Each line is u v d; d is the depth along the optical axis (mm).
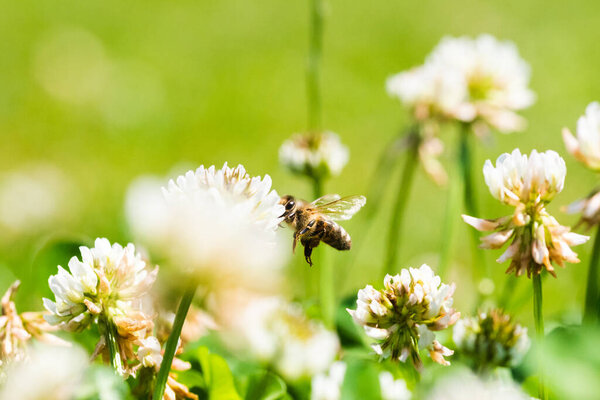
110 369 319
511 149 661
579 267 460
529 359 340
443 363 314
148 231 301
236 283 301
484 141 409
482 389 303
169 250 300
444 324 313
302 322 347
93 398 317
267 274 300
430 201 562
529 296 379
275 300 347
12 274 438
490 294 396
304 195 612
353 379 327
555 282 454
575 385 306
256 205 301
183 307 306
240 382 341
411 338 314
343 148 396
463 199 405
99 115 758
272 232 300
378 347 314
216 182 302
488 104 408
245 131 745
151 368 316
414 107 407
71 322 311
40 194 547
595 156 328
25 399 286
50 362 288
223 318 346
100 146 702
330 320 372
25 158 676
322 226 356
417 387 321
